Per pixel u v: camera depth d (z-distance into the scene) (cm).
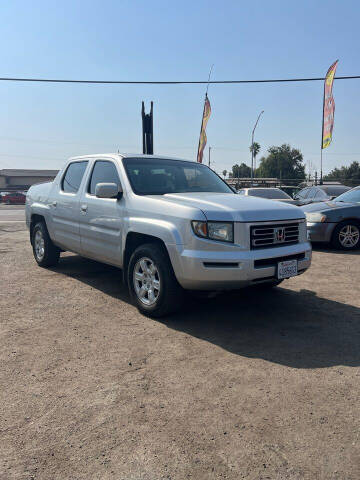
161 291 418
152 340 379
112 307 477
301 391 287
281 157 9688
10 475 206
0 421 251
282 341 377
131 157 528
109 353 351
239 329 407
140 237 457
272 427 245
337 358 341
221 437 236
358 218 876
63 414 259
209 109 2370
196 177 555
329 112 2309
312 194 1406
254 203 432
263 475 206
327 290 554
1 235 1202
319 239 889
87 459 218
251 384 297
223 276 384
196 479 204
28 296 520
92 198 534
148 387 293
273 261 407
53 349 359
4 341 376
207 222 388
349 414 259
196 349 359
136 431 242
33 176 7638
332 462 215
